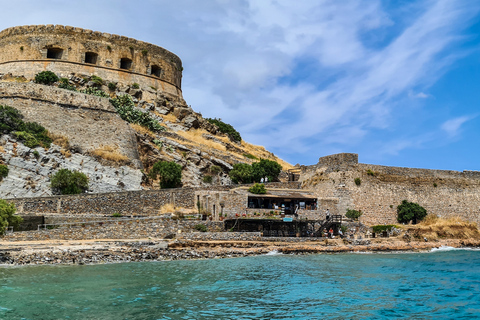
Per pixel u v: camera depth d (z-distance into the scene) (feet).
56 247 137.59
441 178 243.60
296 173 289.53
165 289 106.73
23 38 298.97
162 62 332.60
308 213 203.31
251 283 115.44
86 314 88.12
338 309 96.78
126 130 244.42
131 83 311.88
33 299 94.99
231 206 188.44
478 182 252.42
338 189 220.64
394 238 199.41
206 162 262.06
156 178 230.07
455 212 241.96
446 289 114.21
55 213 172.14
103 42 308.19
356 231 207.41
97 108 243.40
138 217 180.24
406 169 237.04
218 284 113.39
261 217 183.62
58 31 299.99
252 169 262.26
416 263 151.12
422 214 227.61
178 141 276.21
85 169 207.62
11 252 129.18
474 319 92.27
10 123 207.21
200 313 91.61
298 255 164.66
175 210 196.24
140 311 91.15
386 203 227.61
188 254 150.71
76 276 114.62
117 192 189.47
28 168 191.62
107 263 134.92
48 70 291.58
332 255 167.32
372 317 92.63
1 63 301.63
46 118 225.56
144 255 144.05
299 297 104.47
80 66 299.79
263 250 164.45
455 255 174.19
